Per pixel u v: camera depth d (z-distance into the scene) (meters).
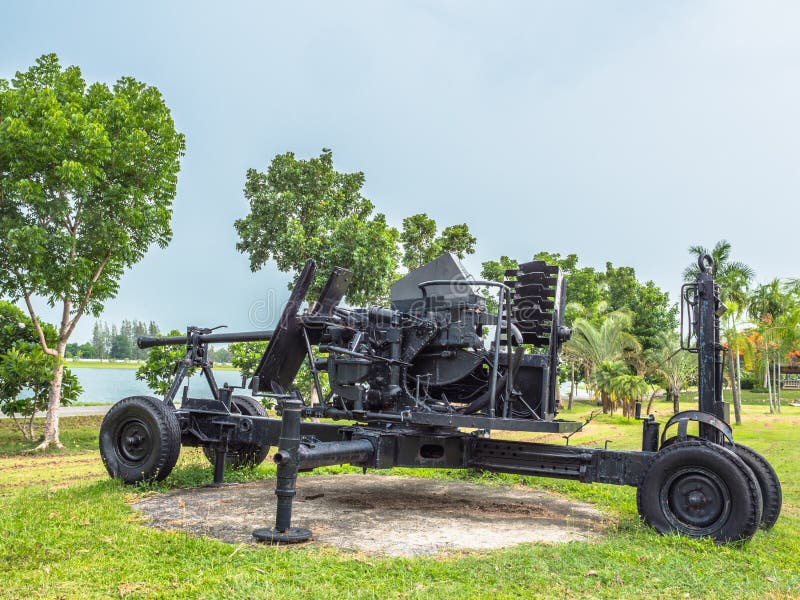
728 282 37.44
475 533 5.89
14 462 14.39
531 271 7.34
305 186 22.09
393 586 4.26
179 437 7.98
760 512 5.66
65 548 5.04
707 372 6.58
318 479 9.20
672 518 5.97
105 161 16.38
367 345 7.50
